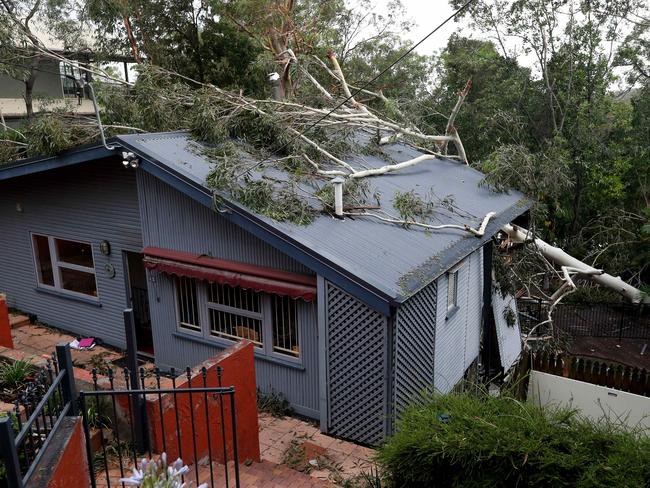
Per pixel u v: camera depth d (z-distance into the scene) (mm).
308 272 6910
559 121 21578
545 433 4062
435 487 4332
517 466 3926
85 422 3926
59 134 8203
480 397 4965
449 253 7645
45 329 10477
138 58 20469
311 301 7000
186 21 21734
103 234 9242
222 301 7945
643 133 20000
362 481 5730
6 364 5777
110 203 8961
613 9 20859
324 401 6934
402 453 4301
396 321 6371
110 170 8766
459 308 8898
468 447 4035
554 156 13898
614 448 3891
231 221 6848
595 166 18984
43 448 3344
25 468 3299
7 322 7723
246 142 9680
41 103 21094
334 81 20703
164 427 4660
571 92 20844
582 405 8812
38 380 3645
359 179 9227
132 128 10703
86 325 10055
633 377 9633
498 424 4219
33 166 8641
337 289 6500
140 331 9812
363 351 6508
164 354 8703
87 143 8625
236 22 21078
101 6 18188
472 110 21734
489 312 10695
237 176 6988
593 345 15125
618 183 18938
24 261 10641
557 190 13094
